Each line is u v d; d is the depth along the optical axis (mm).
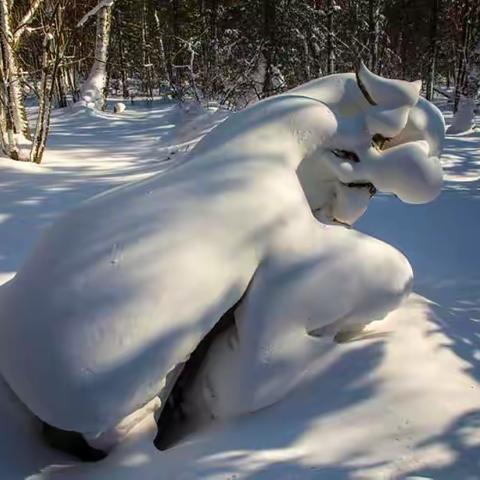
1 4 7312
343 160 2535
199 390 2336
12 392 2330
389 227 4945
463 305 3430
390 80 2543
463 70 15320
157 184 2375
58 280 2086
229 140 2504
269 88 13336
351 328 2488
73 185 5879
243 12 16484
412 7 20734
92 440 2078
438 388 2230
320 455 1983
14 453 2111
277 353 2213
